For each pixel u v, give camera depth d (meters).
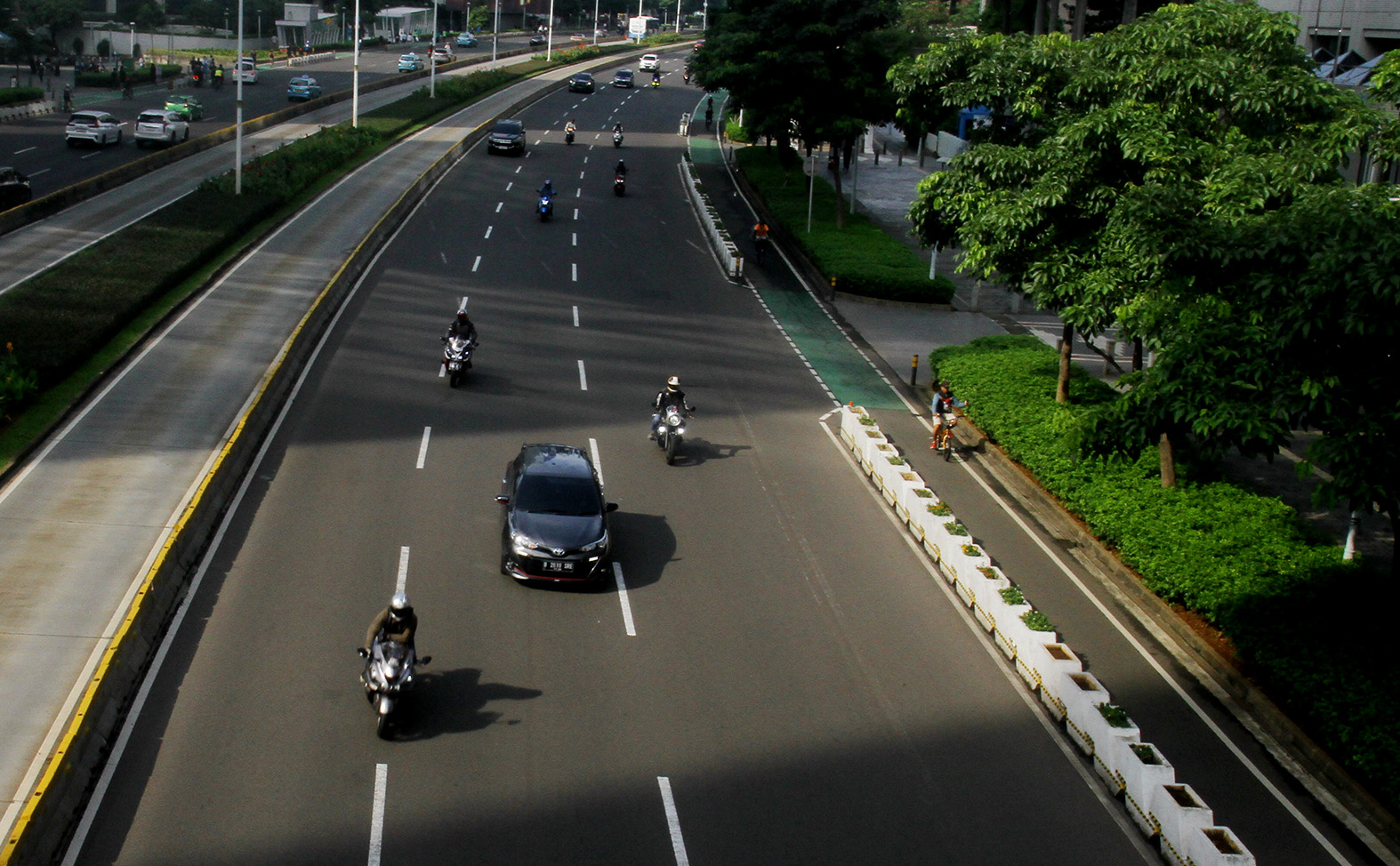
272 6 125.81
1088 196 23.45
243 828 12.34
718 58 55.78
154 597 16.73
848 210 55.66
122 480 21.36
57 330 28.22
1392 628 16.97
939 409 27.39
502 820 12.81
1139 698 16.72
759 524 22.23
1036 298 23.97
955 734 15.38
